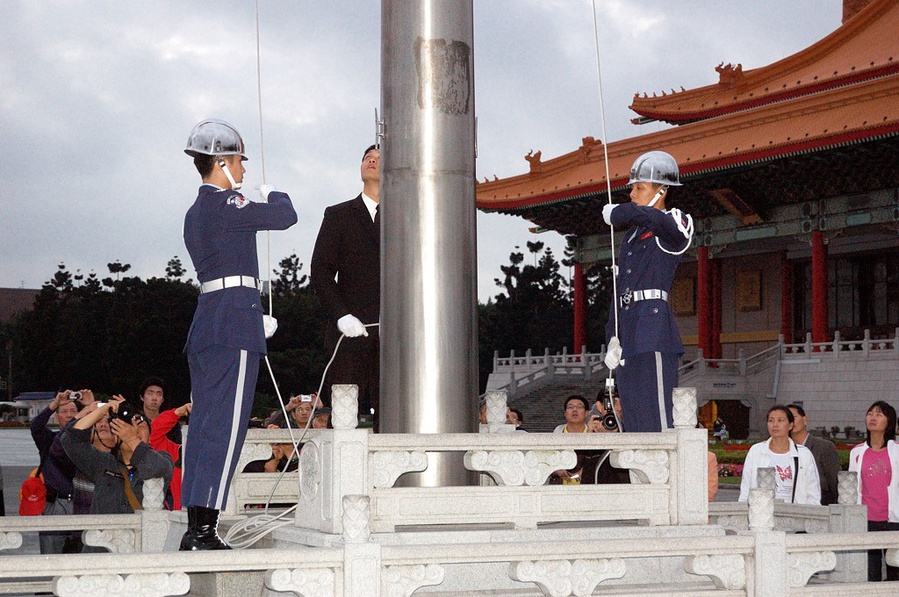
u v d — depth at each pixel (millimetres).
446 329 7473
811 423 47719
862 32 53906
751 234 51906
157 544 8250
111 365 81375
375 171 9312
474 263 7680
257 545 7152
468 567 6801
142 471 8625
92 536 8172
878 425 10836
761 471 8375
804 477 10648
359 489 6156
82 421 9188
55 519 8039
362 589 5598
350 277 9250
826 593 6832
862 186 46750
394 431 7469
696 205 53844
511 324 92250
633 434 6934
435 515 6438
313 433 7637
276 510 7664
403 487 6605
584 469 10117
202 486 6500
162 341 80938
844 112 43312
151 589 5336
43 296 93000
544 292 94250
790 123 45500
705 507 7027
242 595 6707
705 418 52031
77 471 10023
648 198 8391
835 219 48094
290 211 6773
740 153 45469
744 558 6641
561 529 6695
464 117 7684
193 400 6793
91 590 5234
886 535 6941
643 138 52188
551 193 54125
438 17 7645
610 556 6195
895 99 41812
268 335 7125
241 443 6672
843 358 46844
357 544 5613
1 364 110562
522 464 6656
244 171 7145
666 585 6859
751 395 50281
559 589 6090
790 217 50094
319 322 85500
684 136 50000
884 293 55344
